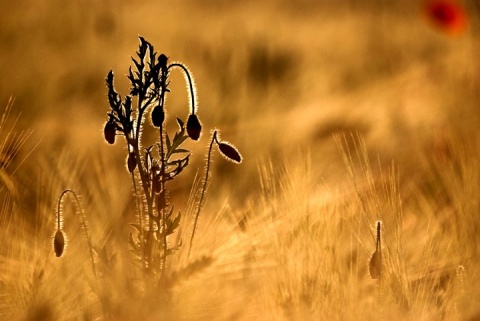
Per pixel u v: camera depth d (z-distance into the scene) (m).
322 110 3.46
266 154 3.05
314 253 2.44
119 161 2.98
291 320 2.39
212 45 5.75
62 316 2.39
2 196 2.64
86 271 2.43
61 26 5.76
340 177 2.77
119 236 2.51
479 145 2.73
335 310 2.39
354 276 2.43
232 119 3.74
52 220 2.51
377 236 2.39
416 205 2.71
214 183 2.89
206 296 2.42
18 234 2.50
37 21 5.84
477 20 3.62
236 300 2.42
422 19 6.96
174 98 4.08
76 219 2.50
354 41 6.51
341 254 2.48
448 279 2.48
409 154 2.98
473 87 3.28
